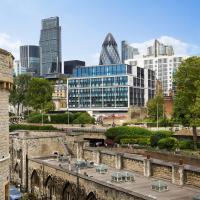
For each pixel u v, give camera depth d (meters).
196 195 45.62
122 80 197.75
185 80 85.44
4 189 33.78
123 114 187.25
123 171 64.12
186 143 82.62
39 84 180.12
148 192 49.00
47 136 87.00
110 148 81.56
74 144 86.62
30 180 79.56
